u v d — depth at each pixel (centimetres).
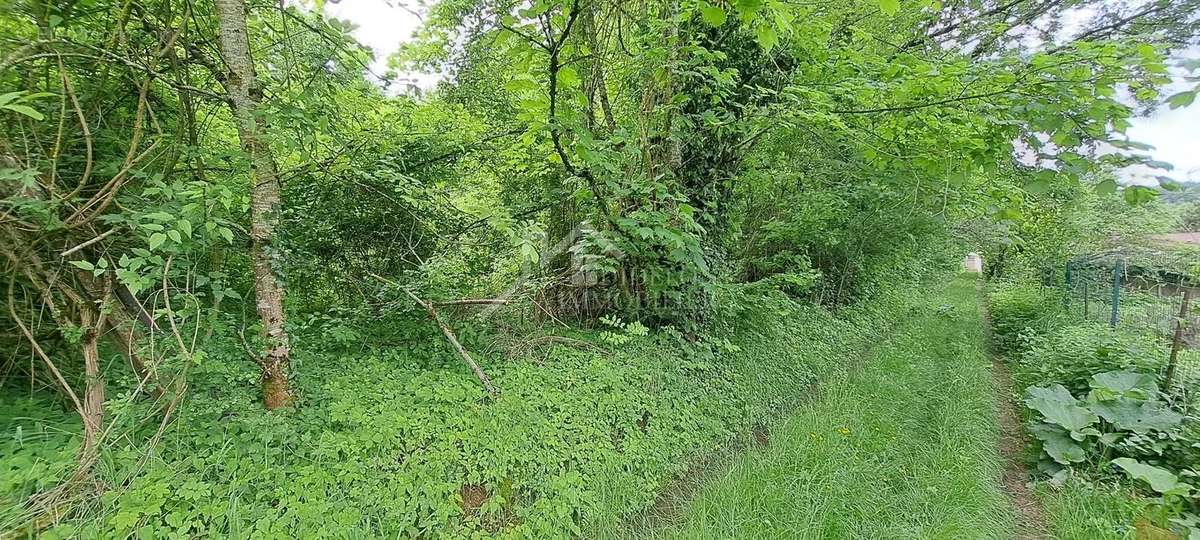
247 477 269
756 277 820
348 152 380
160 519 240
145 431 283
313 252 425
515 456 333
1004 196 468
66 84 246
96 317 289
